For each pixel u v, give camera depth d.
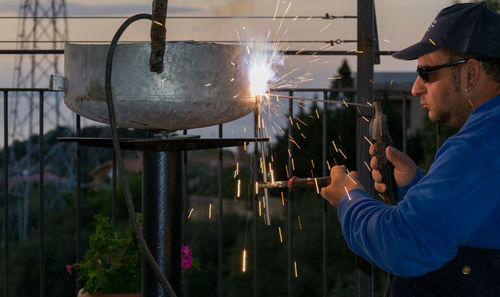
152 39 1.43
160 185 1.68
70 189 30.67
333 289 11.42
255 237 2.52
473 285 1.05
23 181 27.41
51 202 28.92
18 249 23.03
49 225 25.95
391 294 1.21
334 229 11.95
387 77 14.24
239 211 18.59
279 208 15.07
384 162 1.36
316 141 12.77
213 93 1.51
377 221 1.03
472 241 1.04
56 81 1.57
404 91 2.50
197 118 1.56
